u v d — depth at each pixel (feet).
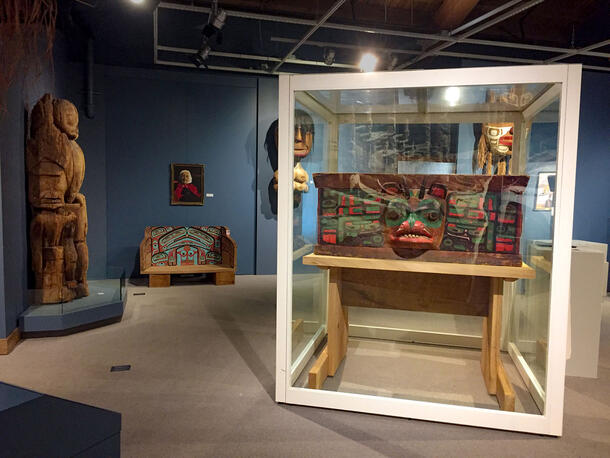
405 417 8.72
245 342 13.23
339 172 10.21
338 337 10.09
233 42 22.09
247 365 11.41
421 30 20.72
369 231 9.32
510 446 7.77
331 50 20.93
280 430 8.21
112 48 20.57
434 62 22.63
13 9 6.40
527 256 9.11
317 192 9.57
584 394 9.93
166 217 23.41
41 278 14.69
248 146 24.04
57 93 18.83
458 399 8.96
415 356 10.91
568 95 7.70
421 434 8.13
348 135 10.18
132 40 19.43
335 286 9.86
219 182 23.88
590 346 10.86
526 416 8.18
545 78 7.79
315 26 18.29
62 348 12.54
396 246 9.16
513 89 8.30
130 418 8.61
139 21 17.19
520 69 7.88
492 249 8.77
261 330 14.43
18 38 6.59
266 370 11.09
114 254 22.93
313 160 10.16
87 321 14.08
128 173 22.80
